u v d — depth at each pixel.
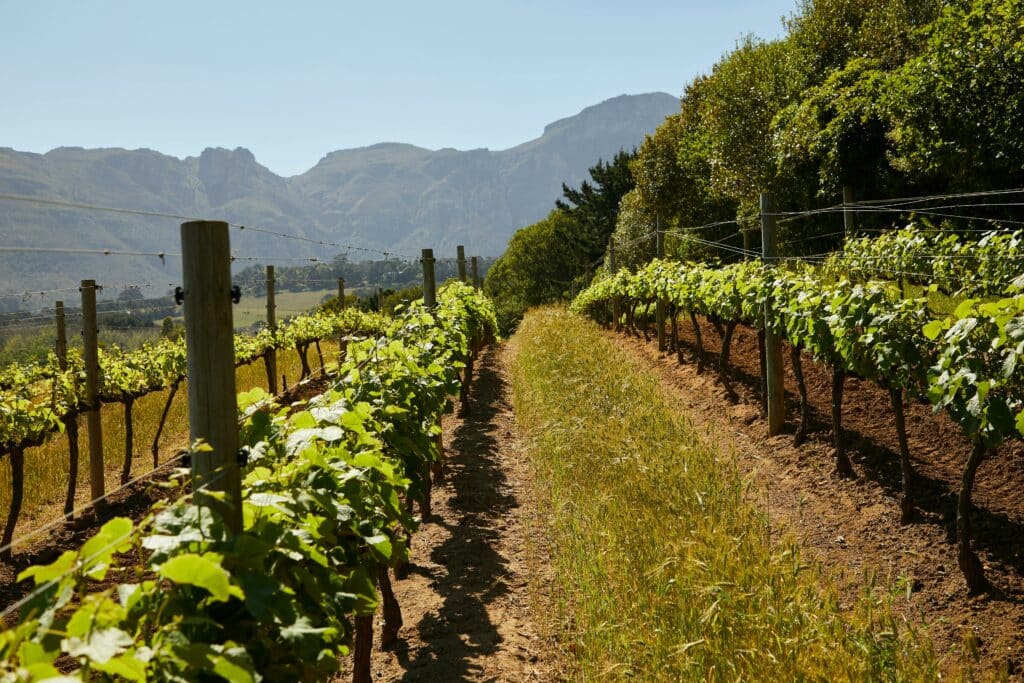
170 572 1.67
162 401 13.77
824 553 5.24
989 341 4.37
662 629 3.96
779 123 21.59
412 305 8.90
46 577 1.73
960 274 8.45
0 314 9.85
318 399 3.95
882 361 5.34
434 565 5.77
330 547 2.84
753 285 8.12
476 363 16.42
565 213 52.50
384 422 4.40
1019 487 5.39
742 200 24.50
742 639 3.74
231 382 2.31
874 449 6.62
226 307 2.30
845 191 11.72
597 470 6.88
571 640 4.33
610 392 9.83
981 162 12.11
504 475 8.10
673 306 12.62
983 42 11.95
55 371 9.12
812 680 3.41
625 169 46.75
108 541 1.85
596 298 21.12
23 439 7.06
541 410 9.84
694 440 7.34
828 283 8.01
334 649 2.81
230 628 2.03
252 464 2.87
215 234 2.28
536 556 5.77
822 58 21.80
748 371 10.61
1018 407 4.29
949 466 6.02
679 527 5.11
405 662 4.33
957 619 4.23
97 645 1.53
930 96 12.81
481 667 4.20
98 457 8.02
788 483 6.62
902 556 4.98
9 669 1.43
